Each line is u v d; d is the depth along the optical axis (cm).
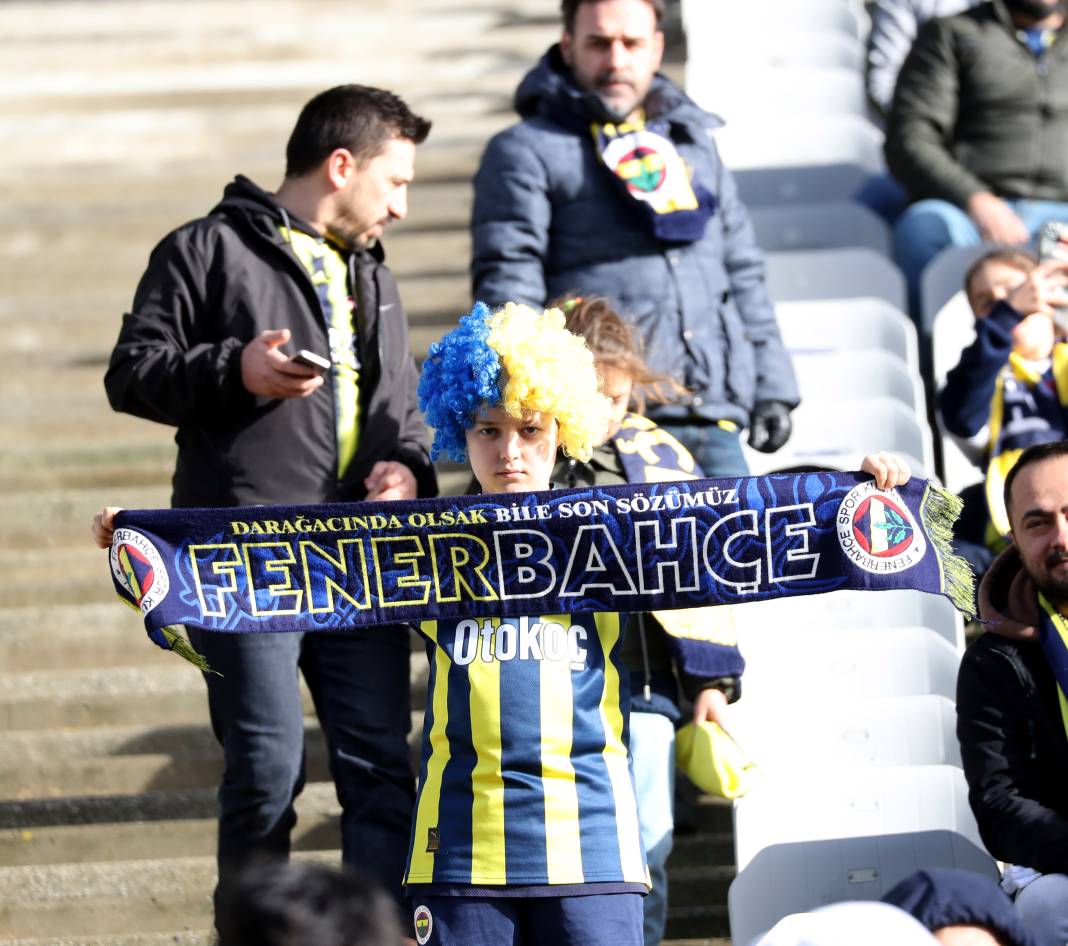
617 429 1712
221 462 1593
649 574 1387
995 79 2822
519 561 1389
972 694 1555
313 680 1645
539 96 2009
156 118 3312
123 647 2242
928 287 2581
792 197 2948
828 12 3222
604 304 1716
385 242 2908
